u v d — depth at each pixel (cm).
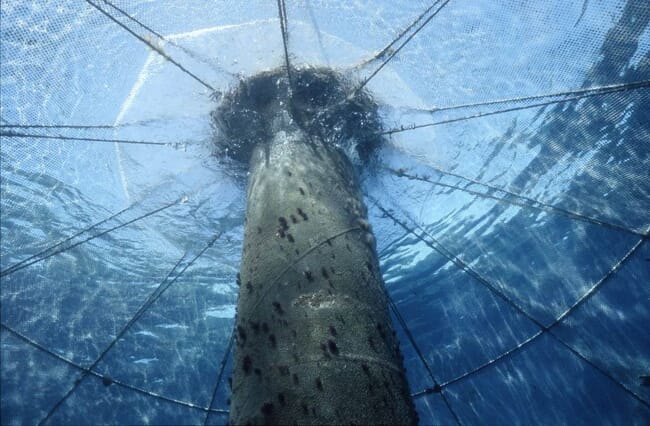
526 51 422
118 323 649
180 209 589
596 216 559
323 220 250
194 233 630
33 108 426
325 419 164
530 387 650
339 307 202
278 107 399
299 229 242
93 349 628
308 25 442
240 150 432
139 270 657
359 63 450
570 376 632
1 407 589
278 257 228
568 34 405
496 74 438
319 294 207
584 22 395
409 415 181
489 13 408
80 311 625
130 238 622
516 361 656
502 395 655
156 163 526
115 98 451
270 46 445
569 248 631
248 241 257
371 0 418
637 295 587
